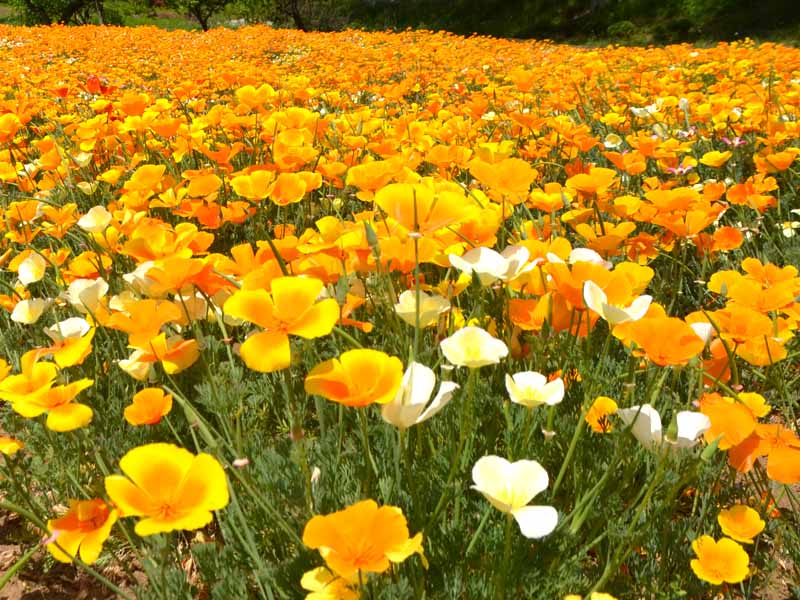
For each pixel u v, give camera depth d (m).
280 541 1.56
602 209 2.60
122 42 17.56
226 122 3.91
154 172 2.77
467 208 1.58
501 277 1.60
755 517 1.47
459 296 2.60
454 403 1.78
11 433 2.01
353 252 1.82
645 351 1.43
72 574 1.87
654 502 1.68
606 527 1.66
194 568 1.83
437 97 5.29
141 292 1.85
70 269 2.35
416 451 1.76
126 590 1.81
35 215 2.76
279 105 5.48
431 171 3.85
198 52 15.35
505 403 1.64
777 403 2.35
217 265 1.83
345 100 6.31
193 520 0.99
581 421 1.50
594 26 29.52
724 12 25.12
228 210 2.58
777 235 3.42
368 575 1.16
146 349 1.59
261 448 1.82
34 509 1.86
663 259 3.09
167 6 38.72
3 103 4.44
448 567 1.48
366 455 1.36
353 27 35.22
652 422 1.38
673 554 1.63
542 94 6.54
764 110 4.70
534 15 32.50
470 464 1.71
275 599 1.50
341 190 3.51
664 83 6.29
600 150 4.95
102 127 4.02
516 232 2.59
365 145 3.58
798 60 7.79
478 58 13.43
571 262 1.69
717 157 3.22
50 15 36.16
